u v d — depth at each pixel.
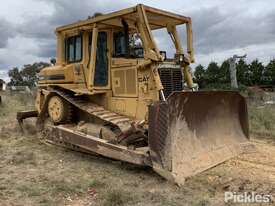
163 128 6.11
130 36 8.16
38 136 9.74
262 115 12.91
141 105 7.46
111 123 7.67
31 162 7.73
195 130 6.99
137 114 7.55
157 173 6.41
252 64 42.19
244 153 7.99
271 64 41.75
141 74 7.45
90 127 7.99
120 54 8.16
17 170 7.14
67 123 8.93
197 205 5.29
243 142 8.23
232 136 8.05
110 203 5.36
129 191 5.83
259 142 9.59
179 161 6.31
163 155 6.10
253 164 7.21
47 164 7.62
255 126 11.45
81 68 8.62
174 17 7.89
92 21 8.02
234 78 23.33
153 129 6.22
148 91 7.30
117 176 6.72
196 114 7.05
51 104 9.17
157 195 5.66
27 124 12.10
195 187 5.99
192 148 6.76
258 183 6.10
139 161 6.52
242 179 6.30
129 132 6.84
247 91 23.41
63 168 7.32
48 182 6.38
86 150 8.18
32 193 5.81
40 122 9.73
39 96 10.02
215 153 7.25
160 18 7.97
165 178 6.14
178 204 5.34
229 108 8.10
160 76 7.27
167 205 5.30
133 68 7.62
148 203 5.40
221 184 6.10
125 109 7.83
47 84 9.62
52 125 9.12
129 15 7.41
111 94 8.16
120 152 6.89
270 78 41.62
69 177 6.69
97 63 8.36
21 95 24.59
